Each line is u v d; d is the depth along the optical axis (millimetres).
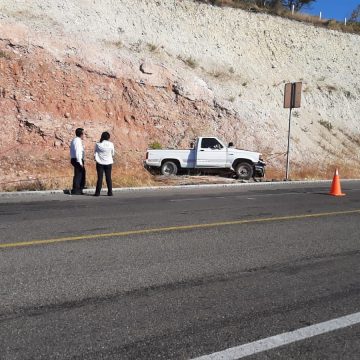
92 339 4215
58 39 22484
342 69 35000
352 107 33031
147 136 22469
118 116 22219
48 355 3908
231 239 8297
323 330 4520
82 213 10828
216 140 20922
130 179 17625
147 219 10125
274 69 31062
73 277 5938
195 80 25188
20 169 17953
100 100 22047
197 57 27516
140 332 4383
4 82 20156
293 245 7969
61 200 13195
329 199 14523
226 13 31453
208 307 5047
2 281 5727
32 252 7074
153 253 7191
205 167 20828
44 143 19719
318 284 5918
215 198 14281
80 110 21297
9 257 6781
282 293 5551
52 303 5055
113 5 26641
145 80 23703
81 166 14602
